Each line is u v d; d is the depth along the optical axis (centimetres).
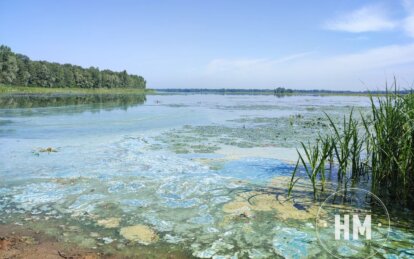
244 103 4678
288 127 1861
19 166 966
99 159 1063
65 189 782
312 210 666
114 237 553
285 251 515
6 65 6188
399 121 716
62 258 482
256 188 800
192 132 1662
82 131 1627
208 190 786
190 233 571
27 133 1538
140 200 721
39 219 619
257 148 1261
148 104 3994
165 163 1027
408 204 691
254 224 605
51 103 3675
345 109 3306
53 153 1134
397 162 679
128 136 1505
